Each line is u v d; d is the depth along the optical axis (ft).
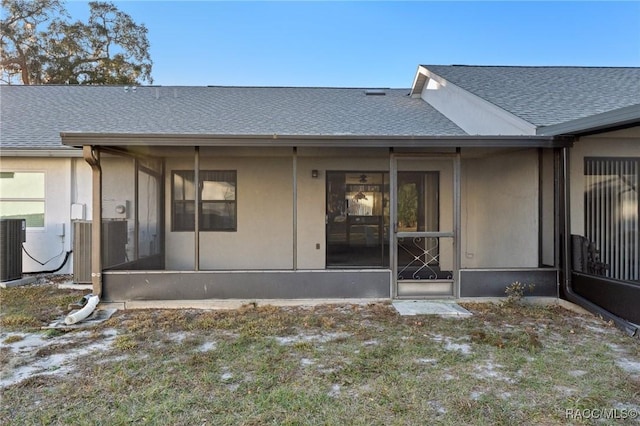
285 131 24.62
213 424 8.24
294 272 17.85
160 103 31.50
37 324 15.15
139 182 22.24
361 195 26.81
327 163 26.63
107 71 71.15
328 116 28.35
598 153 18.98
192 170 26.78
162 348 12.56
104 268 17.85
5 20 64.34
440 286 18.39
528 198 20.86
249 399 9.27
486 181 25.29
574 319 15.83
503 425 8.21
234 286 17.71
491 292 18.21
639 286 14.49
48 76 67.82
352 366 11.14
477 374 10.68
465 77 28.94
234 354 12.04
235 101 32.24
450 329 14.44
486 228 25.21
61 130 25.98
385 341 13.23
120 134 16.28
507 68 31.63
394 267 18.39
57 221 25.58
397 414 8.64
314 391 9.68
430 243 22.06
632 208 19.20
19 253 22.90
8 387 9.91
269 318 15.58
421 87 34.30
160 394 9.52
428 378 10.42
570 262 17.97
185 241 26.73
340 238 26.84
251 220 27.02
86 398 9.35
